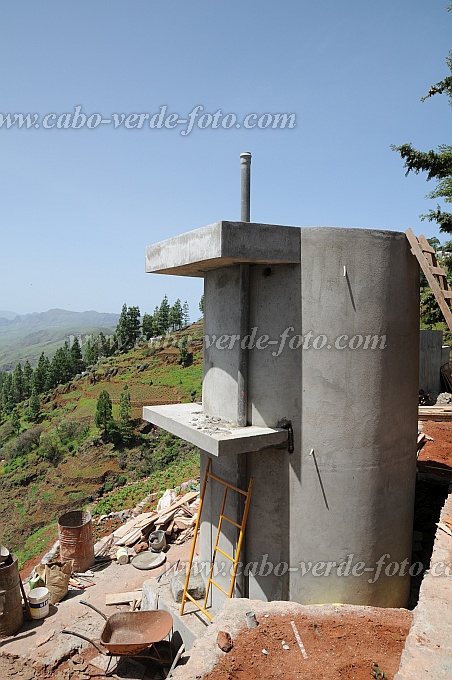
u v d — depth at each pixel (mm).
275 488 6320
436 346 16000
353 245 6086
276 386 6312
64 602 8453
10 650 7168
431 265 6465
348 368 6141
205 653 4613
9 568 7539
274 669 4348
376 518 6355
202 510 7473
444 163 13391
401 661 3406
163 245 7070
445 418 13438
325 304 6074
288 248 5996
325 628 4980
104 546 10492
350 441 6168
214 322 7109
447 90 13125
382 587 6496
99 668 6688
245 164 6641
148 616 6625
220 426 6430
